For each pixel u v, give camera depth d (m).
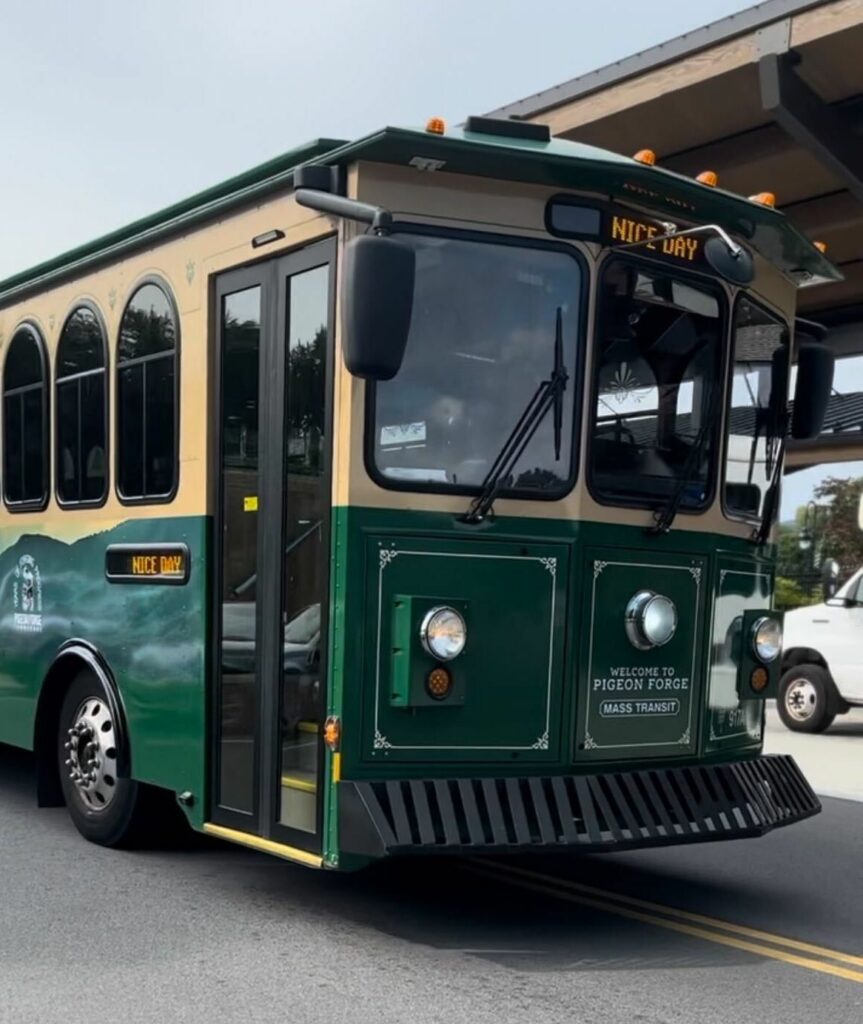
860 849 7.41
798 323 6.76
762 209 5.62
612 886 6.27
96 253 6.82
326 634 4.93
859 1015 4.46
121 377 6.54
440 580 5.01
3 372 7.96
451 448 5.06
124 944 5.03
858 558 33.09
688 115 15.40
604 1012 4.37
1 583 7.88
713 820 5.38
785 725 14.05
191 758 5.75
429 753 4.95
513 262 5.20
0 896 5.72
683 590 5.69
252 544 5.47
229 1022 4.20
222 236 5.70
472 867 6.52
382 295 4.42
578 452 5.29
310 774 5.02
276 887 5.96
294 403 5.24
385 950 5.02
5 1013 4.25
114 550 6.50
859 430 23.48
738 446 6.07
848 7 12.86
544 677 5.18
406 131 4.75
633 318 5.53
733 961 5.05
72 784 6.90
